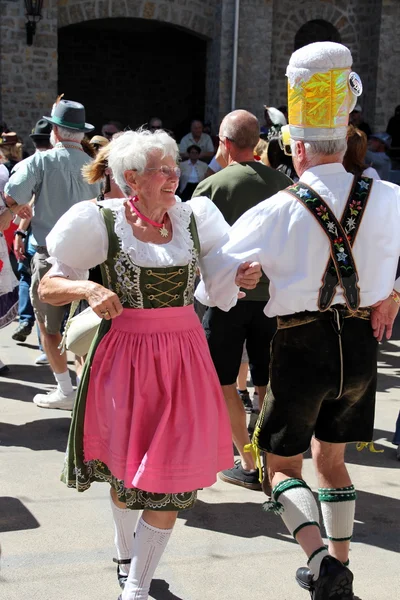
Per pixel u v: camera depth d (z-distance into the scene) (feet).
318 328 7.82
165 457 7.61
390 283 7.98
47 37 39.81
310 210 7.71
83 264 7.94
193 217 8.38
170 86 58.85
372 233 7.79
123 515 8.65
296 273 7.79
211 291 8.45
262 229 7.95
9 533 10.27
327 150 7.87
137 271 7.78
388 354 21.44
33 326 21.35
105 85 57.52
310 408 7.97
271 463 8.43
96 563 9.57
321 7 45.09
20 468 12.46
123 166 7.86
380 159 28.17
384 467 13.21
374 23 44.73
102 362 8.00
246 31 42.09
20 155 25.50
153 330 7.90
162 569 9.52
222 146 12.03
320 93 7.73
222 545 10.20
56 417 15.05
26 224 19.86
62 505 11.20
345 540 8.40
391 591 9.16
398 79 44.68
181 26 42.88
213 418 7.98
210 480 7.77
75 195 14.57
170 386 7.77
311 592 7.79
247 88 42.63
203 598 8.89
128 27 54.34
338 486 8.48
